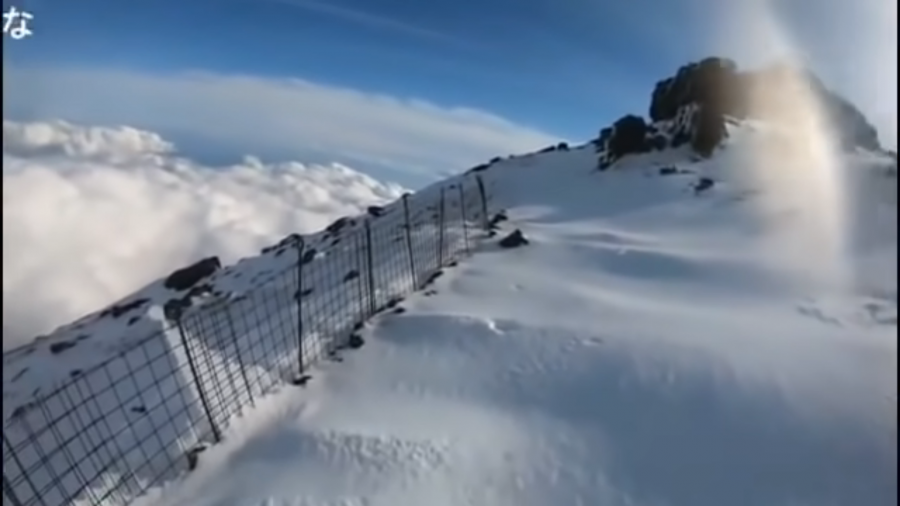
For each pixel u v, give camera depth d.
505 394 8.62
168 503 7.21
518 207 21.08
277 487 7.04
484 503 6.71
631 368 8.75
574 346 9.52
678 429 7.66
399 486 6.93
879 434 7.34
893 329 9.78
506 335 10.12
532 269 13.74
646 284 12.66
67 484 7.47
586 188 21.77
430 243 16.47
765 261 13.11
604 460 7.24
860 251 13.30
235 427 8.45
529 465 7.21
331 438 7.73
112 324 17.62
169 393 9.09
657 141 23.50
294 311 12.85
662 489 6.84
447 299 12.17
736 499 6.71
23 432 7.98
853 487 6.77
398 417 8.23
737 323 10.05
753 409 7.82
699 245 14.74
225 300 15.15
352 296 12.94
